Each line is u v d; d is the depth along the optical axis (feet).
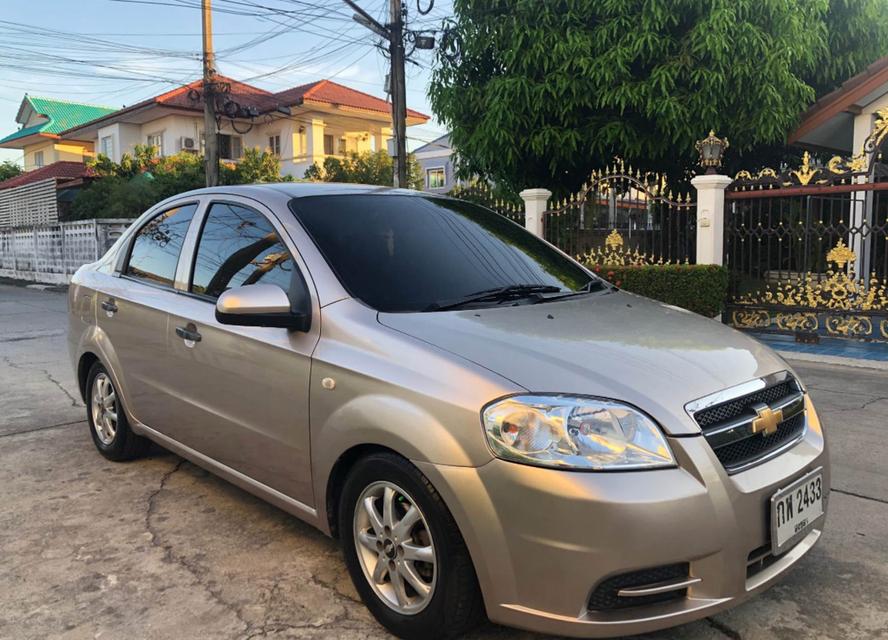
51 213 77.92
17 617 9.13
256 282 10.66
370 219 11.09
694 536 7.14
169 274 12.76
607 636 7.15
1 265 76.64
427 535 8.14
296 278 10.05
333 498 9.41
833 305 27.48
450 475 7.55
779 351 26.53
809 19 35.76
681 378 7.93
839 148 42.39
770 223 29.09
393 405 8.16
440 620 7.97
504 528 7.30
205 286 11.76
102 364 14.43
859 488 13.07
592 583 7.04
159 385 12.59
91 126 111.55
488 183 42.91
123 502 12.82
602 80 35.12
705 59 34.65
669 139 36.68
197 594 9.64
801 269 32.17
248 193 11.77
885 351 25.89
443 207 12.50
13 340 31.96
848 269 29.32
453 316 9.17
